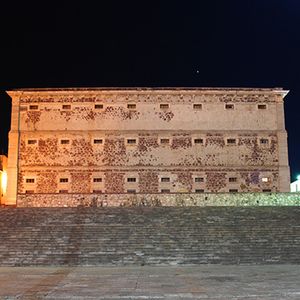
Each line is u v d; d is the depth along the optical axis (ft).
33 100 145.07
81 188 140.56
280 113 147.33
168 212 98.27
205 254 79.77
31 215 95.96
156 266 75.66
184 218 94.17
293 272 67.15
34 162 141.69
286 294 49.26
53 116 144.25
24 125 143.64
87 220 92.89
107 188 140.77
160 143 143.74
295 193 126.00
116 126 144.15
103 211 98.78
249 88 147.54
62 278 62.39
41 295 49.44
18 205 127.95
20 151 142.20
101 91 145.18
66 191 140.36
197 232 87.25
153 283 57.26
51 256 79.36
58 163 141.69
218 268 72.54
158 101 146.10
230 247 81.87
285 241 84.02
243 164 143.64
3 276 64.80
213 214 96.84
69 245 82.53
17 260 78.23
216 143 144.46
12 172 140.56
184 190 141.49
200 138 144.46
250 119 146.41
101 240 84.12
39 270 71.56
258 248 81.61
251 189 142.51
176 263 77.46
